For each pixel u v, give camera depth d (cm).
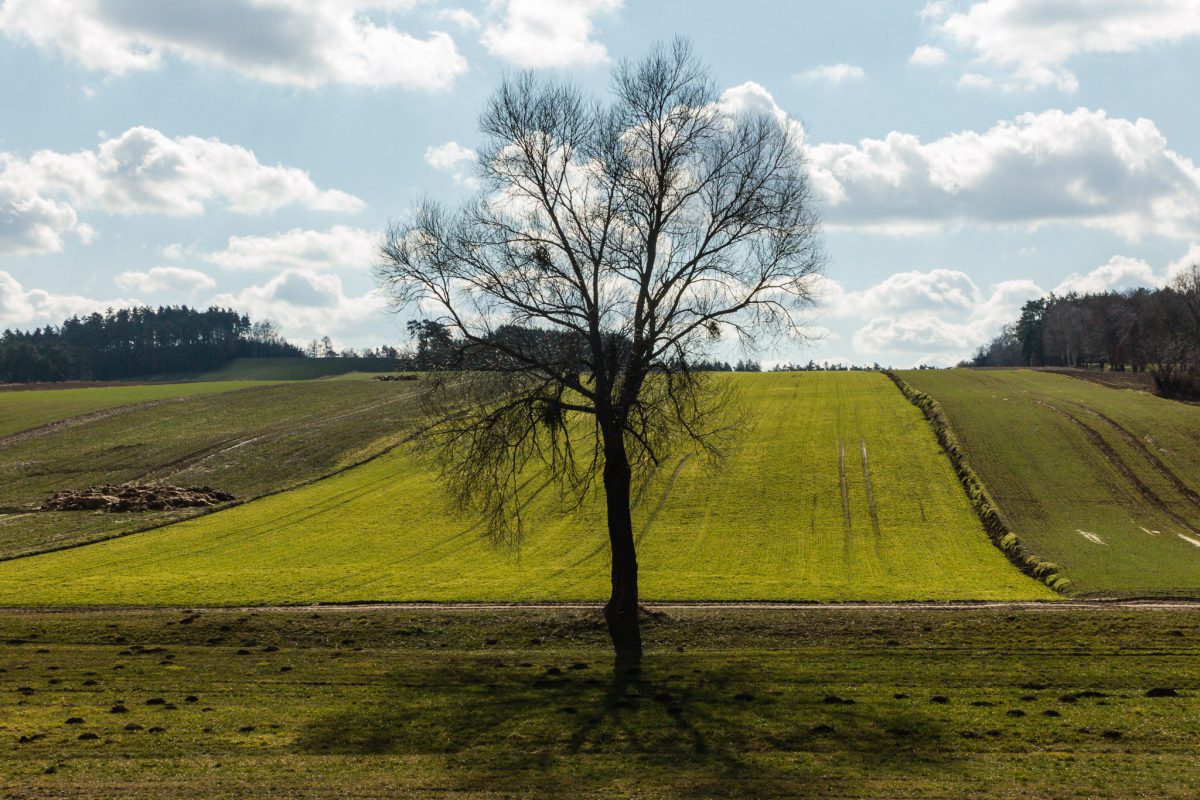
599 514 6038
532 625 3428
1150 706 2191
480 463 3228
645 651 3055
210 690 2558
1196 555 4838
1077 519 5659
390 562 5059
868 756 1894
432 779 1784
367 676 2711
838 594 4050
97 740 2077
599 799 1655
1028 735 2002
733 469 6956
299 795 1686
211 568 4972
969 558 4938
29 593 4312
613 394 3303
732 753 1939
